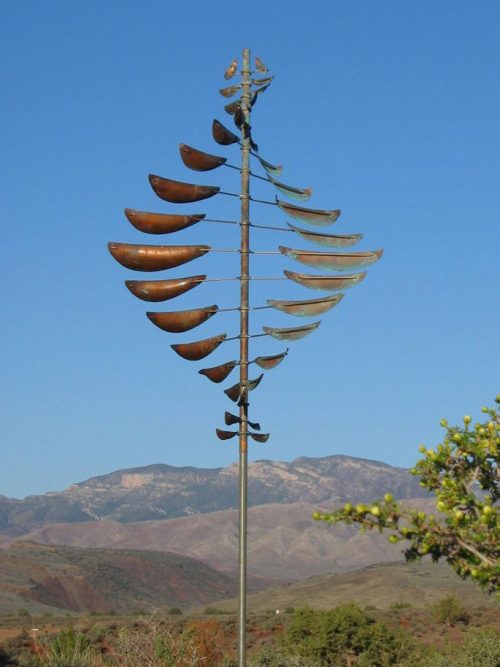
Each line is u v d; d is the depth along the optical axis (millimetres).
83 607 133375
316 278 12578
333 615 46250
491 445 10508
